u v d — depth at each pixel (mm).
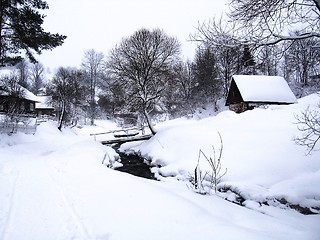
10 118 21422
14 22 15898
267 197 8070
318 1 3867
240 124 14641
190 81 46781
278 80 29109
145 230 4336
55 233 4141
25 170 8875
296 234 4980
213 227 4480
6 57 16688
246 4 4719
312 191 7699
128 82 21281
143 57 20766
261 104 27125
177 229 4398
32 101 41125
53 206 5309
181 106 44375
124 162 17250
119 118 42938
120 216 4879
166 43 21062
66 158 11961
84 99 56281
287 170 9258
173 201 5777
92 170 8953
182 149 13898
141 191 6441
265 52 5082
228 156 11305
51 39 16797
